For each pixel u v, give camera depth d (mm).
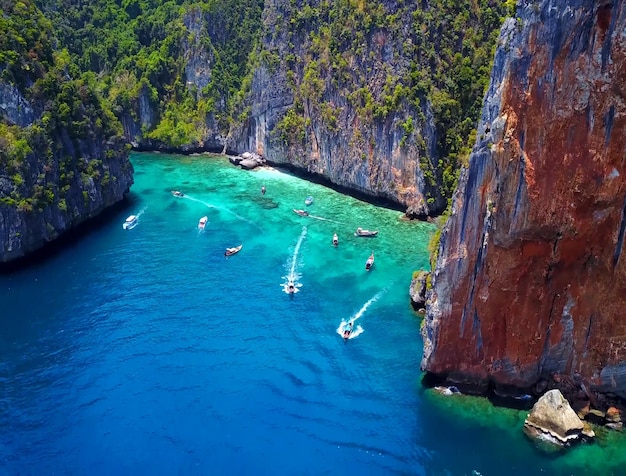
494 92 51562
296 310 76562
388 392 62250
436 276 57344
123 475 54406
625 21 45156
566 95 48250
